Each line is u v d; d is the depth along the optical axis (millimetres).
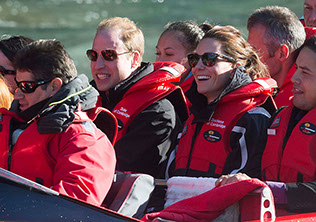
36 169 9094
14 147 9297
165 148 12820
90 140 9031
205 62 11711
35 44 9602
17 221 7211
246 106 11461
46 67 9391
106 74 13391
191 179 9734
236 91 11547
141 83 12969
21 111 9914
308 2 17344
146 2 65688
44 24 57531
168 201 9859
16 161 9203
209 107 11602
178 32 15914
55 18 60156
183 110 13656
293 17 14086
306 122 10195
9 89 13062
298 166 10031
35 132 9164
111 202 9695
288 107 10977
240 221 8227
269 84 11828
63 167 8766
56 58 9484
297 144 10141
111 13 62469
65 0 69125
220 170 11305
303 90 10320
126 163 12531
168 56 15977
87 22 58969
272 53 13875
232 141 11336
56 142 9109
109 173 9000
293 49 13875
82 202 7930
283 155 10312
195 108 12031
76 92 9359
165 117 12789
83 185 8555
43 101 9398
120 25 13461
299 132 10195
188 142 11898
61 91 9281
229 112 11508
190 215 8328
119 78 13414
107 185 8953
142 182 9781
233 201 8211
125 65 13438
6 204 7426
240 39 12016
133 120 12766
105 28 13383
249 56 12117
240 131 11289
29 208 7473
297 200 9266
